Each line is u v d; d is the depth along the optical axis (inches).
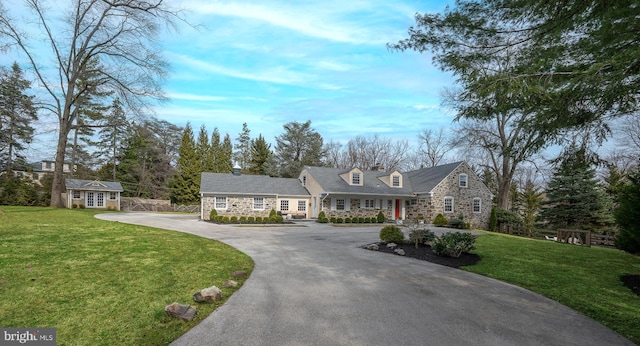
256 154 1919.3
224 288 245.9
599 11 163.3
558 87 191.3
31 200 1240.8
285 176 1790.1
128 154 1715.1
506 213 1013.2
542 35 201.9
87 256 306.3
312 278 285.9
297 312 198.8
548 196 994.1
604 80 169.2
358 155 1987.0
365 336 165.9
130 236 444.5
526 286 279.9
